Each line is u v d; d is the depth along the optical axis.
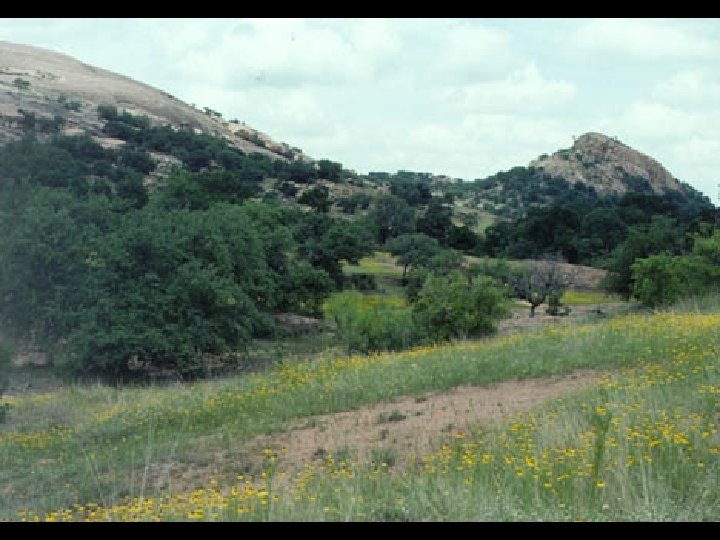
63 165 65.75
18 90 116.06
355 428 12.59
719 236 30.78
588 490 7.15
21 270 30.47
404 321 28.23
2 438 15.51
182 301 29.84
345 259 59.88
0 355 23.38
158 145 106.44
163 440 13.52
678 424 8.88
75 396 21.41
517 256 75.25
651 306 31.17
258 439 12.76
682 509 6.43
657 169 184.12
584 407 10.55
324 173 119.00
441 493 7.12
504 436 10.04
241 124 158.25
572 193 162.62
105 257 30.02
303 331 41.19
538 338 17.86
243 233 36.72
